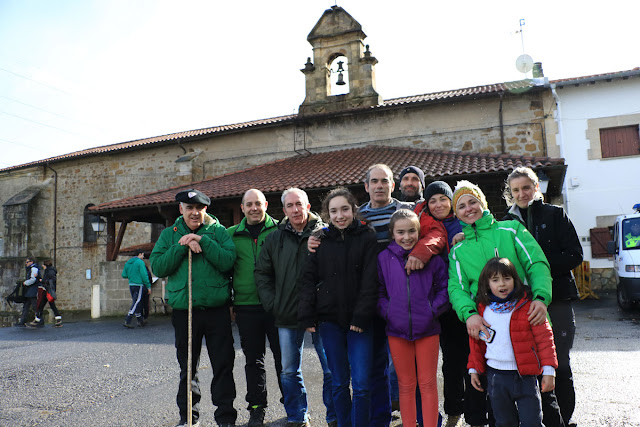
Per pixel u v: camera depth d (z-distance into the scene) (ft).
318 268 11.28
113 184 68.44
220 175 55.26
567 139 49.14
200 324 13.02
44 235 72.49
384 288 10.91
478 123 51.75
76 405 15.65
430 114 53.36
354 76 56.59
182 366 13.02
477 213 10.32
